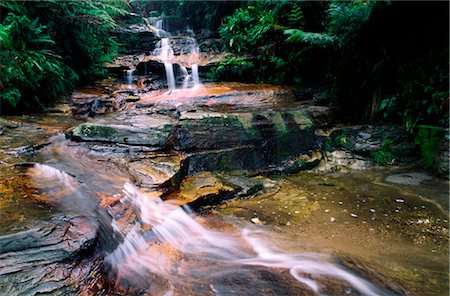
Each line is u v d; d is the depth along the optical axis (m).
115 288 2.24
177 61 8.91
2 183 2.91
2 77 4.73
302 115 5.59
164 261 2.69
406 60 5.48
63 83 6.38
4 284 1.76
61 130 4.61
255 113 5.25
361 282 2.39
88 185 3.19
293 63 7.80
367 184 4.51
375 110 5.85
